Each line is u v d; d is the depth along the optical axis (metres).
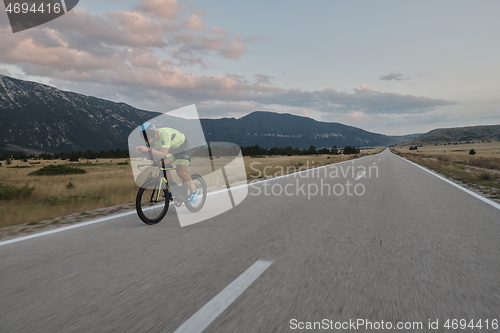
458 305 2.32
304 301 2.39
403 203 7.24
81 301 2.45
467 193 8.97
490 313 2.21
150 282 2.81
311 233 4.53
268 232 4.60
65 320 2.15
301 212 6.16
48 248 4.03
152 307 2.33
